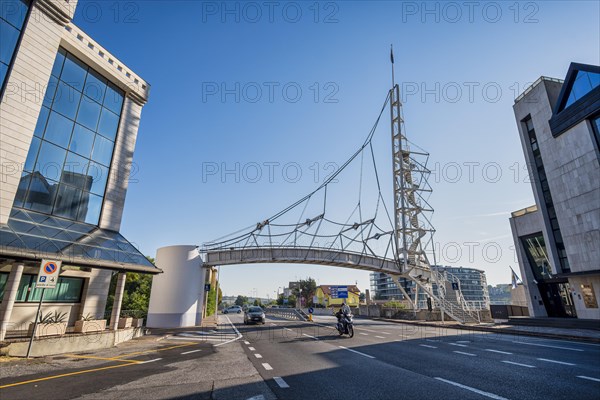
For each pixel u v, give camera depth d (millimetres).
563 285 28500
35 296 14844
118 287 16203
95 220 18500
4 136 13680
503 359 9727
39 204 15516
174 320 25797
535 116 30047
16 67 14375
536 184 30578
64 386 6969
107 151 19812
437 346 13062
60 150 16828
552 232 28922
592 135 23688
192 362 10000
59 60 17219
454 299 40438
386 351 11797
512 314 31797
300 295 87375
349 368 8703
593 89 23203
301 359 10359
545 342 14414
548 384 6590
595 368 8211
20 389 6727
